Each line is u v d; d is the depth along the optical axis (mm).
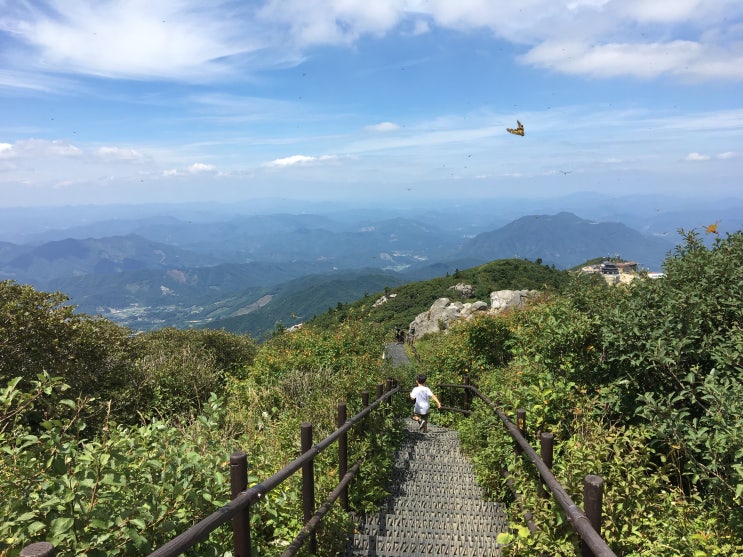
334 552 3936
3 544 1974
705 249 5168
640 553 2988
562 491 2619
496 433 5414
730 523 2854
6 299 6801
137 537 2152
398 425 7875
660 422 3584
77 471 2416
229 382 9062
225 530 2824
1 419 2982
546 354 5523
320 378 7836
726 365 3857
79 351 7348
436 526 4613
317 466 4746
